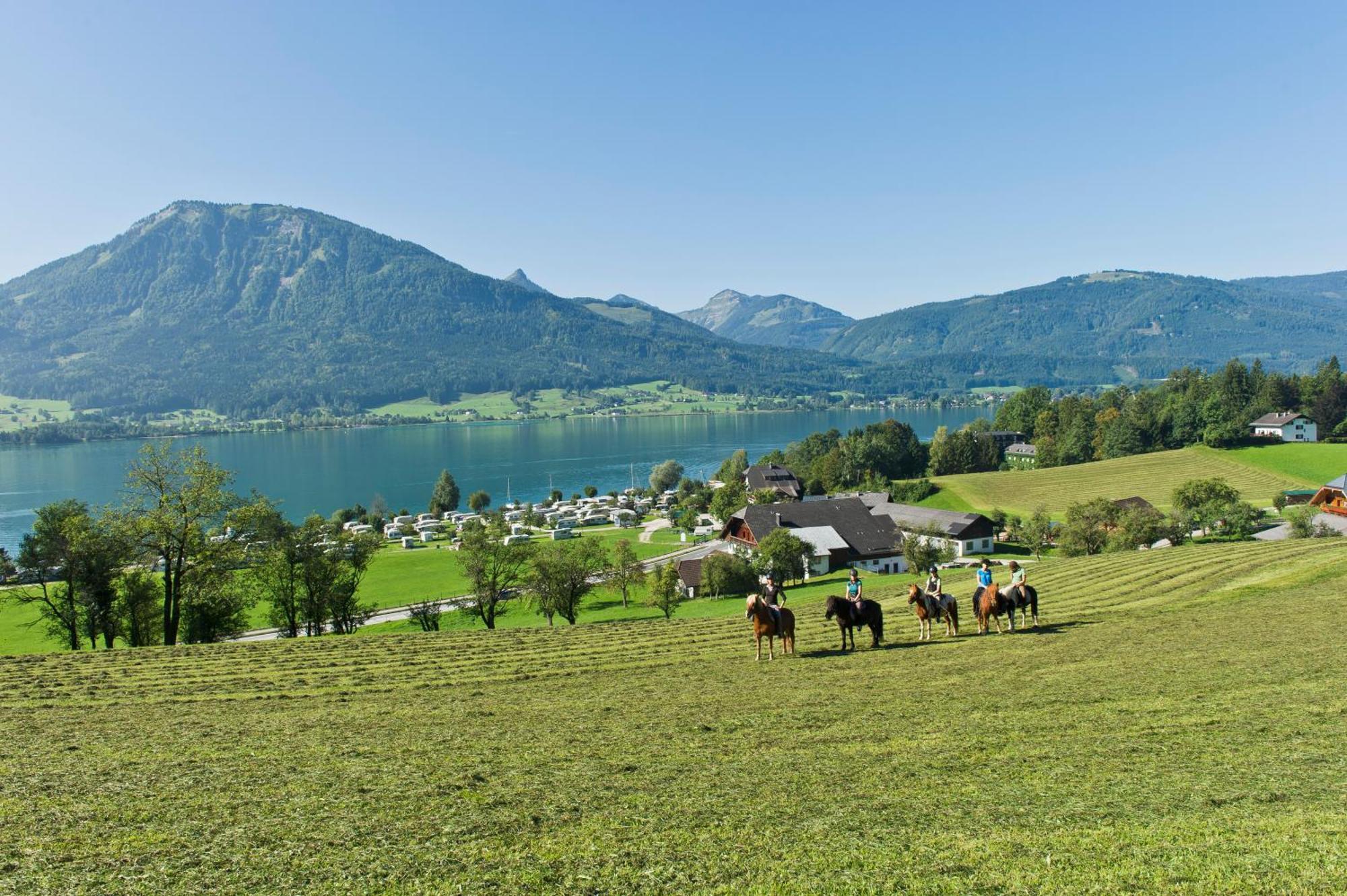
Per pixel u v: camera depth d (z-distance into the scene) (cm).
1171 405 18338
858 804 1656
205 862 1440
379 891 1319
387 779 1917
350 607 6469
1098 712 2291
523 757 2083
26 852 1491
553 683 3123
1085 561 6631
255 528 5916
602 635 4297
